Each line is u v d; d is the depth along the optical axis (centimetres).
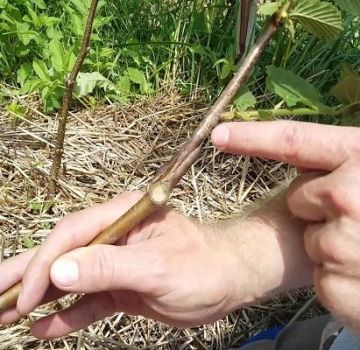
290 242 23
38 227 38
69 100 37
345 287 18
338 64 49
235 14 49
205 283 21
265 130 17
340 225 17
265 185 43
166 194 19
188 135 45
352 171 17
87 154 43
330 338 27
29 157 42
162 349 34
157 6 52
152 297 21
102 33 50
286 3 16
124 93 47
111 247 20
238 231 24
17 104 45
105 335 34
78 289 19
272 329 34
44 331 23
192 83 48
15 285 22
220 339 35
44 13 48
